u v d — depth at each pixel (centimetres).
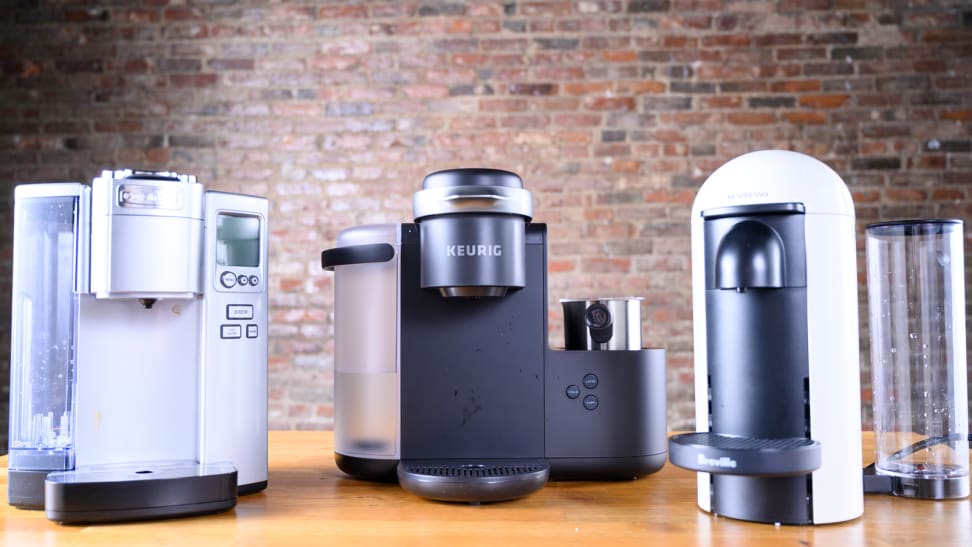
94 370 106
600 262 311
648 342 310
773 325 97
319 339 313
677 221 311
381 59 317
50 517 93
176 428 109
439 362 115
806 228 96
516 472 105
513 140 313
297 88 317
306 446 149
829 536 89
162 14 317
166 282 103
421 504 104
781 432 96
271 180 316
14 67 316
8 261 314
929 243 109
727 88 313
